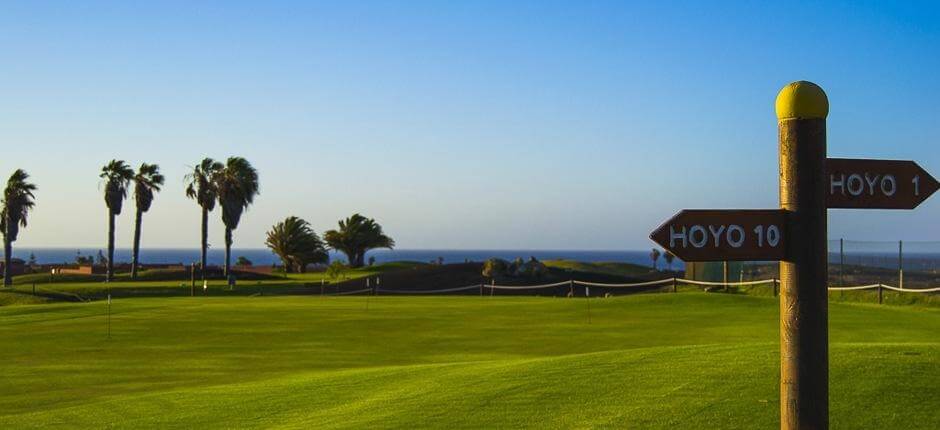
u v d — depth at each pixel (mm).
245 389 16359
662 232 5438
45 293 53875
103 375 20578
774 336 27062
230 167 82125
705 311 35375
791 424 5539
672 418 10453
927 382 11352
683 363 13695
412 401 13023
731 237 5516
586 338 27250
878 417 10070
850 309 33406
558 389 12648
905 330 26750
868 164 5895
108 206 77500
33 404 16766
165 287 61812
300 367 21594
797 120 5496
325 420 12477
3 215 74875
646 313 35188
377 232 97562
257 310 38438
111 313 36969
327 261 95750
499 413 11570
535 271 65125
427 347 25516
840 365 12328
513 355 23469
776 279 44844
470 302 43469
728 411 10586
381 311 37500
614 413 10953
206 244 81500
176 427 13047
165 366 22062
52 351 25188
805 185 5488
